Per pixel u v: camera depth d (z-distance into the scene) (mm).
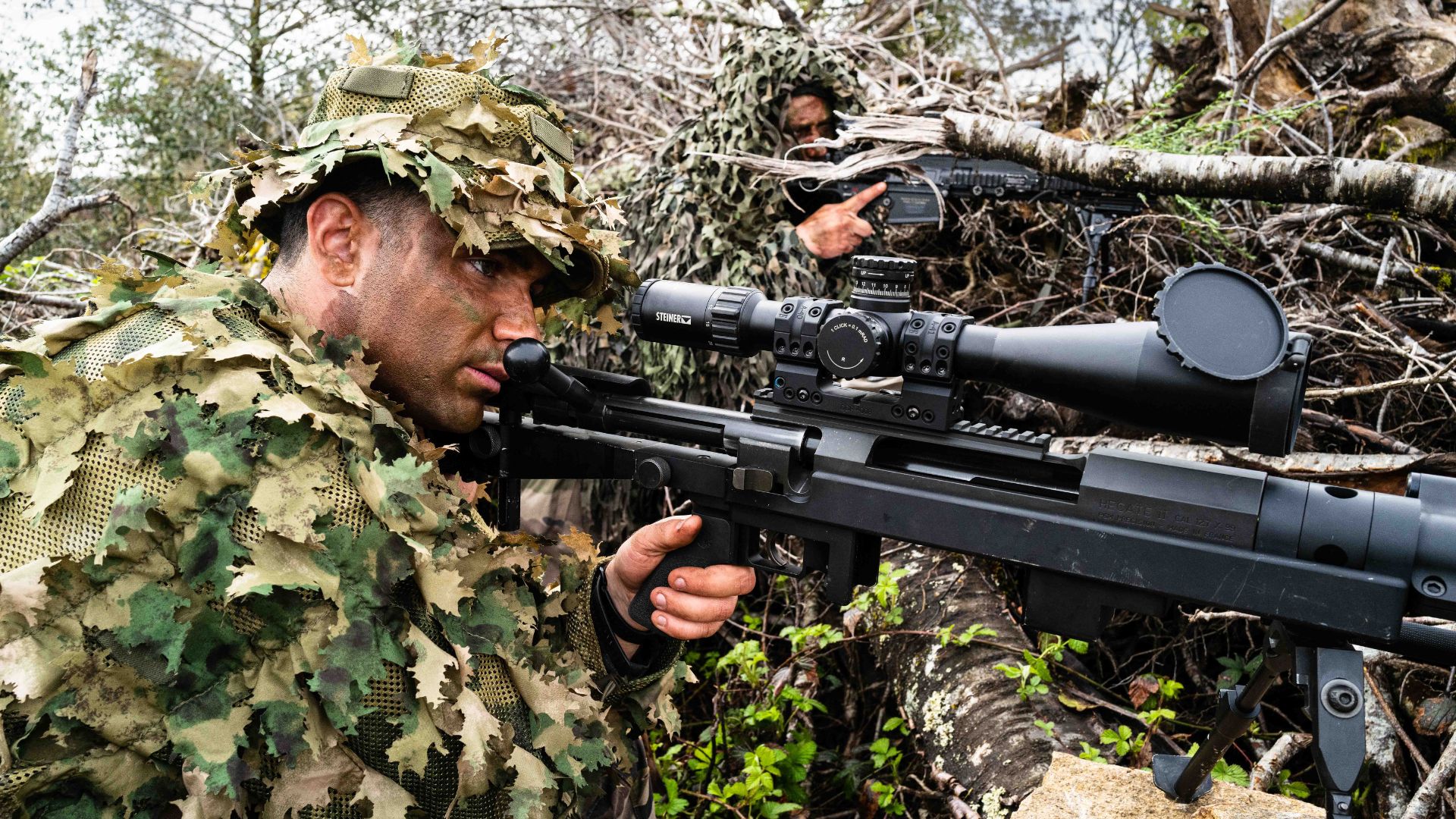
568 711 1464
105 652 1198
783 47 3527
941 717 2516
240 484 1244
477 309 1524
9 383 1268
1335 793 1292
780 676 2896
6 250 2842
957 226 3924
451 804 1344
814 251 3504
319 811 1298
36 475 1225
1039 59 4828
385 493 1308
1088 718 2400
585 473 1877
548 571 2053
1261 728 2447
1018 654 2561
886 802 2434
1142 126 3828
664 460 1749
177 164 7043
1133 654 2721
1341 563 1296
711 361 3242
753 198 3492
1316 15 3275
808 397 1643
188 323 1317
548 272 1641
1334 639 1363
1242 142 3510
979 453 1534
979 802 2281
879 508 1561
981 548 1489
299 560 1248
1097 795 1903
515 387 1863
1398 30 3535
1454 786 1981
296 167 1461
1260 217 3436
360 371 1431
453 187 1417
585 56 5387
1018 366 1483
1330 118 3592
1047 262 3723
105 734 1191
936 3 5270
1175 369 1353
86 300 1387
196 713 1220
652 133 4988
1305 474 2574
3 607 1150
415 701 1305
